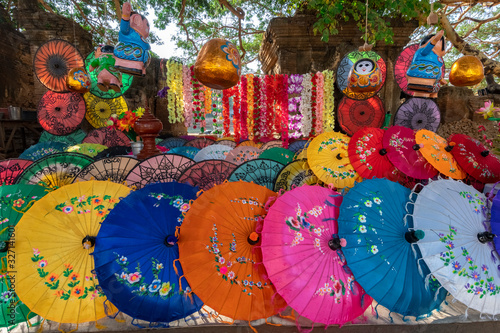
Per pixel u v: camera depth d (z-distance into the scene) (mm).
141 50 2332
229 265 1568
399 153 2584
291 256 1546
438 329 1797
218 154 3283
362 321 1776
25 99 7336
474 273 1660
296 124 4219
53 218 1607
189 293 1566
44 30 6230
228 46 2432
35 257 1508
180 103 3818
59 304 1494
